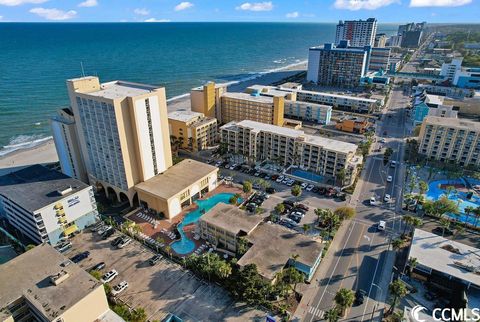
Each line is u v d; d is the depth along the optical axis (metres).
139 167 141.25
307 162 168.88
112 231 126.00
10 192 124.62
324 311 92.31
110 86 148.50
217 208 126.44
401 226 127.81
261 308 93.75
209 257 104.12
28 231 121.56
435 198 147.00
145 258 113.88
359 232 124.56
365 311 92.06
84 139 145.00
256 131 175.38
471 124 174.75
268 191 152.12
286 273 99.50
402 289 87.31
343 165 157.00
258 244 109.25
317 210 127.81
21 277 87.50
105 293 93.06
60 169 179.75
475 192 153.38
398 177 164.75
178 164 158.88
